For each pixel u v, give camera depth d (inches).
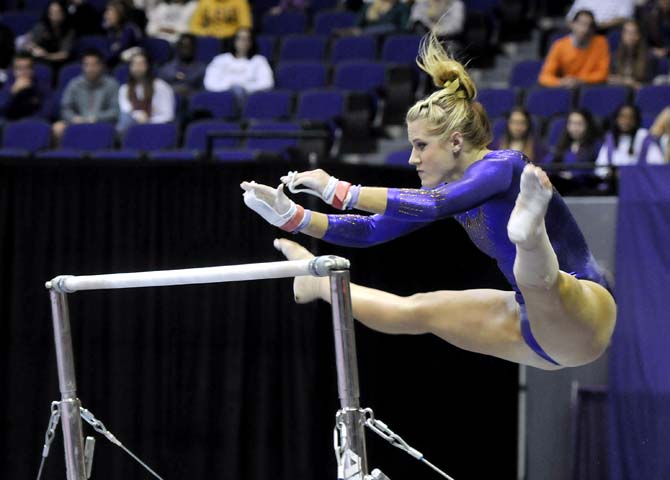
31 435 505.7
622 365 502.3
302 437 484.7
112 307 503.5
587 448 533.0
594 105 795.4
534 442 562.6
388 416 516.1
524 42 1013.8
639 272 500.7
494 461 564.7
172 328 498.9
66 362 319.3
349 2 1091.3
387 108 855.1
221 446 493.0
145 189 500.1
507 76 955.3
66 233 503.8
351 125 824.3
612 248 530.0
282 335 489.4
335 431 248.7
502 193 287.6
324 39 986.1
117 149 806.5
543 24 1046.4
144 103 865.5
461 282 547.5
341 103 848.9
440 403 542.6
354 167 493.4
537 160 655.1
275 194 276.1
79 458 317.1
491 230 299.9
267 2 1131.3
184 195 497.7
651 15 924.0
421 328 327.6
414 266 526.3
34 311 504.4
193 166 497.4
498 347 315.6
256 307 492.7
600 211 533.3
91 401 503.5
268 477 489.4
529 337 304.5
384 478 246.4
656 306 496.4
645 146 622.2
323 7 1115.9
